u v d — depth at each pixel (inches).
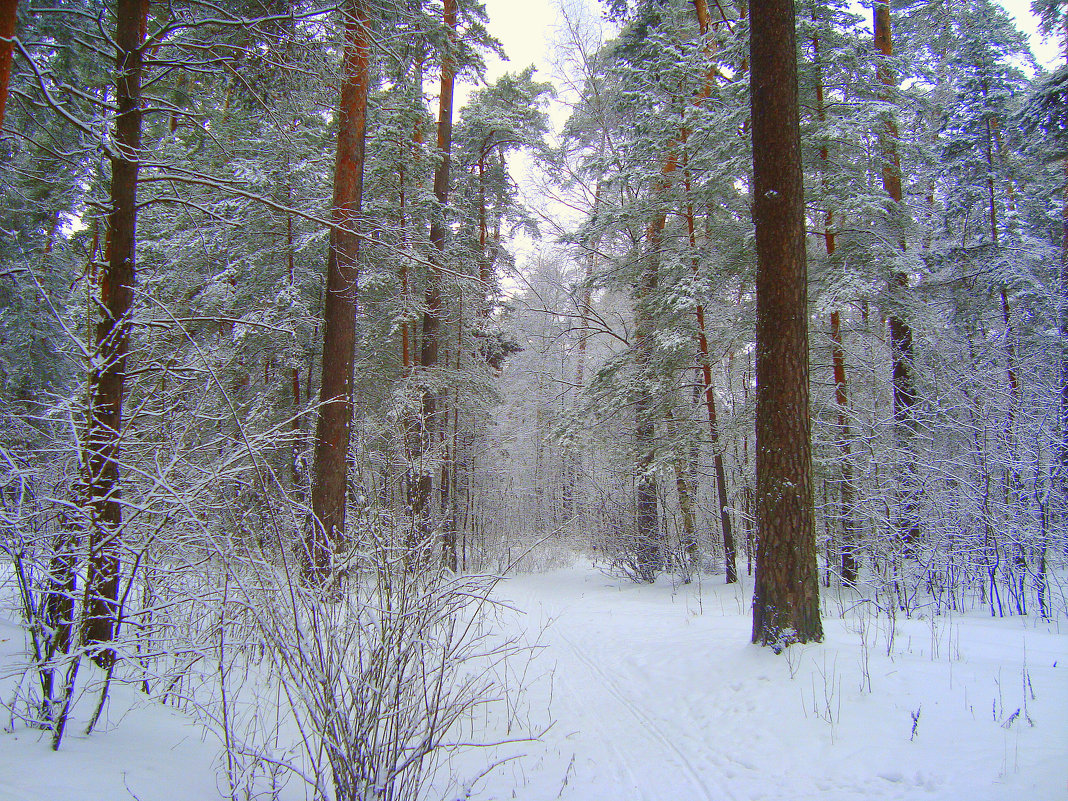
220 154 427.2
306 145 489.4
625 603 430.0
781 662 213.8
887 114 418.0
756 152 247.8
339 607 131.4
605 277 544.4
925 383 443.8
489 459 837.8
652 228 536.4
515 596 488.4
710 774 156.8
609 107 647.1
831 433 429.7
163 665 178.4
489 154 795.4
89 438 150.6
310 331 545.0
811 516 229.9
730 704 195.8
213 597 143.1
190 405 175.5
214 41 260.1
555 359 979.9
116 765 120.8
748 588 454.6
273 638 120.4
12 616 160.7
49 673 131.4
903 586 335.9
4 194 279.4
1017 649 222.1
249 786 120.3
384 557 129.0
